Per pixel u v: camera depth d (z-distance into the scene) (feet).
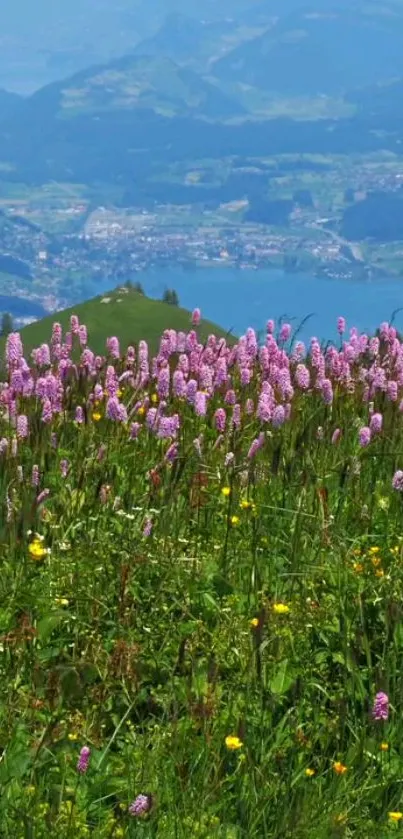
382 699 22.38
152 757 22.15
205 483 34.27
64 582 28.19
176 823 20.03
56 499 33.35
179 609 28.04
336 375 45.91
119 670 24.76
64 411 40.16
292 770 22.03
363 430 34.63
